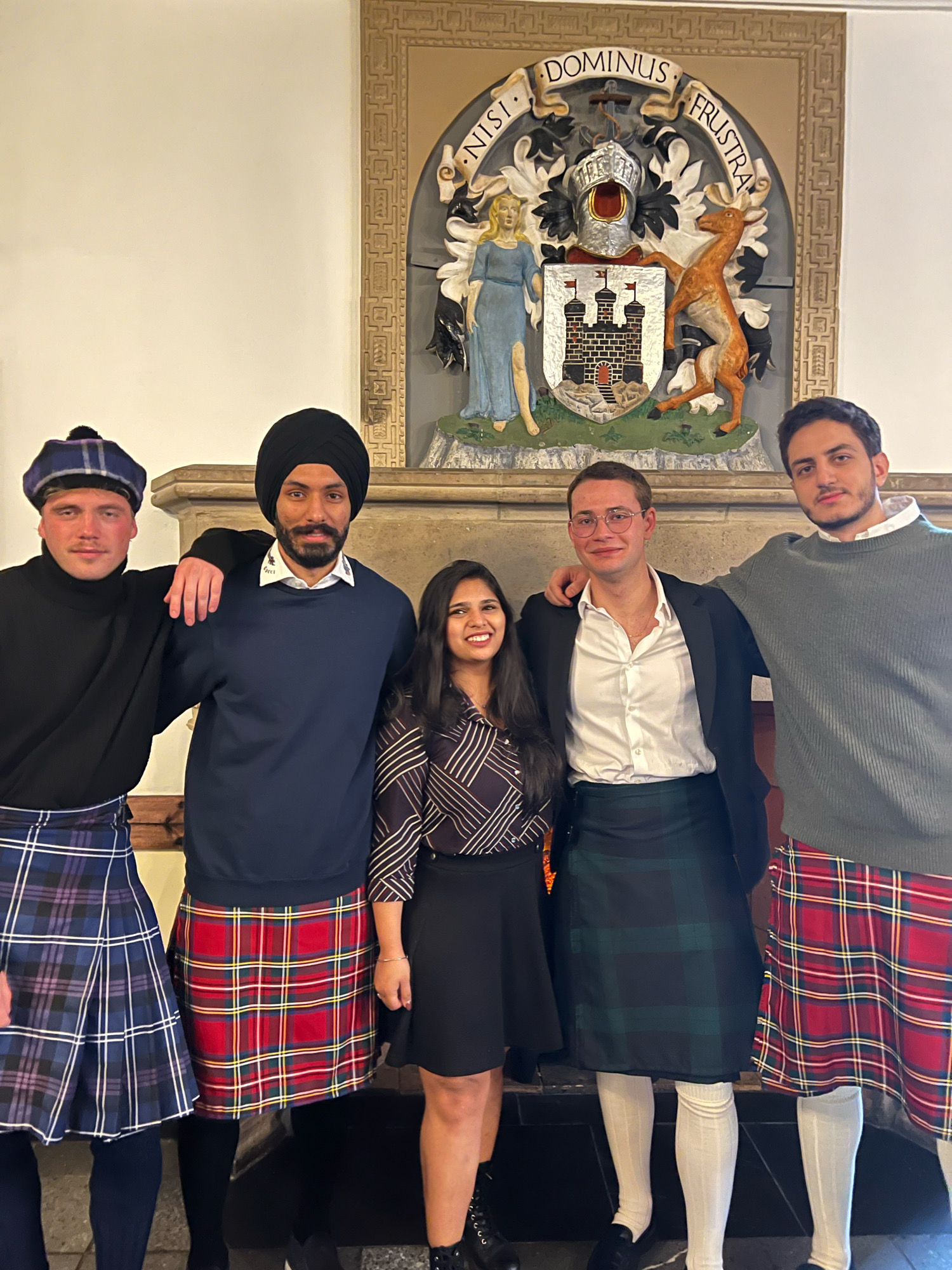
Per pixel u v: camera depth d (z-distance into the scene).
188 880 1.49
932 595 1.35
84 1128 1.28
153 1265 1.65
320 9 2.27
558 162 2.30
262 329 2.29
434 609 1.55
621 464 1.59
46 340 2.24
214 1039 1.43
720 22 2.32
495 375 2.27
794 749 1.48
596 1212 1.81
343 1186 1.88
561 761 1.56
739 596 1.61
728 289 2.33
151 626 1.41
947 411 2.40
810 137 2.35
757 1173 1.93
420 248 2.31
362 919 1.53
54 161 2.24
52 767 1.31
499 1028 1.50
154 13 2.25
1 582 1.33
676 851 1.55
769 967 1.51
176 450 2.28
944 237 2.38
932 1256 1.67
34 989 1.27
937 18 2.36
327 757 1.46
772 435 2.37
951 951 1.32
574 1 2.29
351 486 1.46
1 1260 1.30
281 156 2.28
